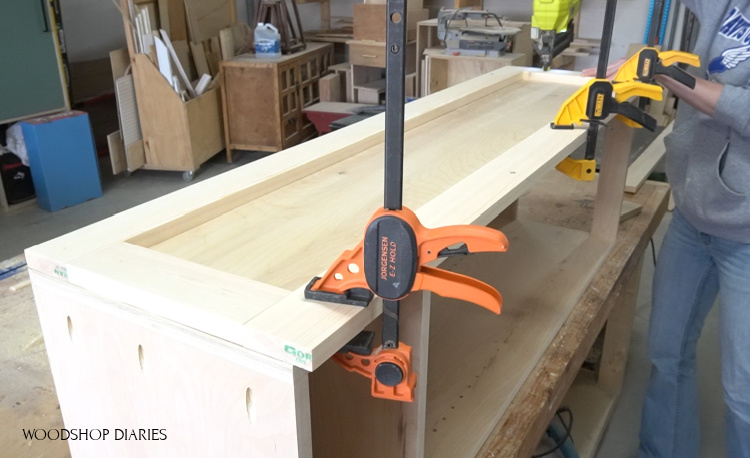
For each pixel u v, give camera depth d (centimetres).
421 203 94
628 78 122
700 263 143
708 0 126
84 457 93
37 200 348
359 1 512
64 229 321
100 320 77
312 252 82
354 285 67
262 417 67
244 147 408
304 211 95
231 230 89
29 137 327
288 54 417
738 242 129
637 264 188
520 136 129
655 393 160
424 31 367
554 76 180
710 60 127
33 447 111
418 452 85
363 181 108
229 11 456
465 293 65
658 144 262
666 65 119
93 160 353
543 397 118
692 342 153
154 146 377
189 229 90
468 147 122
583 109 122
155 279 72
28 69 325
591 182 228
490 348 132
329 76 432
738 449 138
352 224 90
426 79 328
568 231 186
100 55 502
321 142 123
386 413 85
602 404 196
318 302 67
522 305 148
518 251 174
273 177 103
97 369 82
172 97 360
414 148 122
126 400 81
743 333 130
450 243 64
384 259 64
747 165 122
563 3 135
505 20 352
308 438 67
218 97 403
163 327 70
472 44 314
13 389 125
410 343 77
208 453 75
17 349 136
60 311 82
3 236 313
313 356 59
